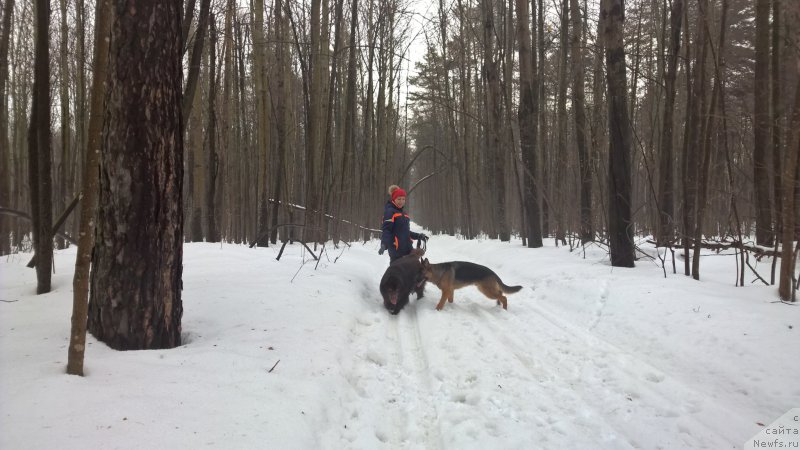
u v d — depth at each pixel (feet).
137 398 9.05
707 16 20.56
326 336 14.87
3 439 7.19
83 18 38.78
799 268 22.75
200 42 19.81
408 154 134.72
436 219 124.26
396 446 9.93
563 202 41.06
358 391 12.37
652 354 14.65
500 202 54.13
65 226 52.70
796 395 10.91
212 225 43.39
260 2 39.63
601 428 10.40
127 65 11.69
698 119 22.27
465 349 15.25
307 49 45.14
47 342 12.14
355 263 31.96
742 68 44.04
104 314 12.39
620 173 25.88
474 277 21.52
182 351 12.27
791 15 23.90
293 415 9.46
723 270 24.23
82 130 39.60
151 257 12.33
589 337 16.74
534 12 50.57
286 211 47.80
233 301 17.57
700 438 9.85
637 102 47.78
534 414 10.97
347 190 61.05
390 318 20.39
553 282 25.30
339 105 64.59
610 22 25.59
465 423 10.38
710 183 27.20
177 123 12.68
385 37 68.28
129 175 11.99
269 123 48.91
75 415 8.12
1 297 17.06
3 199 36.83
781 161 23.49
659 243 29.71
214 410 9.04
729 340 13.88
